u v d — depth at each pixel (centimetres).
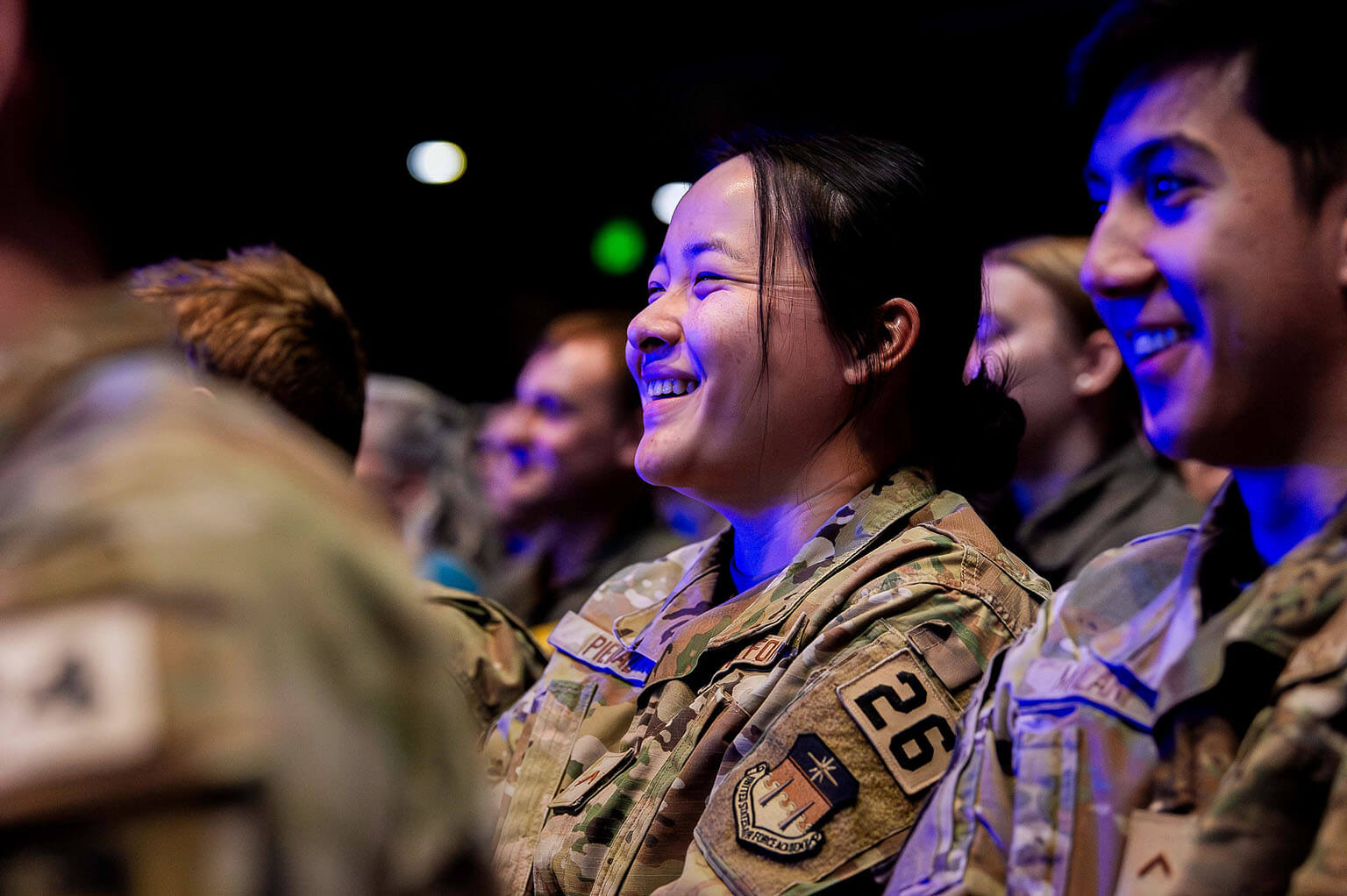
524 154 403
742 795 89
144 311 51
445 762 47
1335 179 64
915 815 87
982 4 314
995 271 190
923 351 111
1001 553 102
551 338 229
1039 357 185
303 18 287
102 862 37
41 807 37
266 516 43
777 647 98
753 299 106
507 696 138
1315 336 65
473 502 257
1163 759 69
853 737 89
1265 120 65
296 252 412
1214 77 66
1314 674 62
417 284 446
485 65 352
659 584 125
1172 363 68
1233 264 65
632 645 115
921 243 110
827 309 106
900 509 104
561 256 450
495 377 470
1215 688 68
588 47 346
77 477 42
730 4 328
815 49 335
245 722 39
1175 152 67
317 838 40
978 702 82
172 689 38
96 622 39
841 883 86
